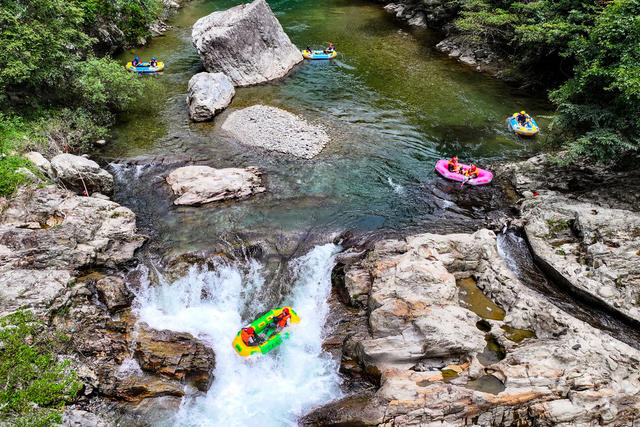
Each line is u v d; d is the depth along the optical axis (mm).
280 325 16156
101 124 26609
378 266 16859
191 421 13766
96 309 15789
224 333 16328
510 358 13883
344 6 54406
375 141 26984
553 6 30750
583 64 20688
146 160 23906
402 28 47062
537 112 30969
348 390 14477
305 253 18797
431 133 28141
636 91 17094
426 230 20016
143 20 40438
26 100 23734
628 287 15586
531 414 12844
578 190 21547
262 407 14211
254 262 18406
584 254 17453
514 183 23062
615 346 13766
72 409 13000
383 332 14766
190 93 29062
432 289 15523
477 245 17734
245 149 25469
